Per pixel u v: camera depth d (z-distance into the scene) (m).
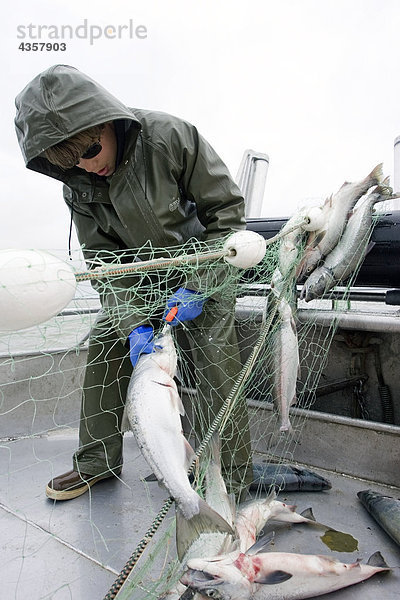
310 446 2.87
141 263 1.53
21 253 1.17
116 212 2.32
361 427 2.67
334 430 2.77
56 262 1.21
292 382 2.70
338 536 2.15
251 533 1.99
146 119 2.26
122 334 2.18
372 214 2.59
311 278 2.72
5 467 2.85
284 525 2.24
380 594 1.78
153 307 2.15
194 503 1.52
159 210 2.27
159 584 1.77
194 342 2.43
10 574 1.88
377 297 3.14
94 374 2.59
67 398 3.47
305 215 2.42
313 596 1.75
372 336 3.01
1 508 2.38
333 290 2.91
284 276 2.58
